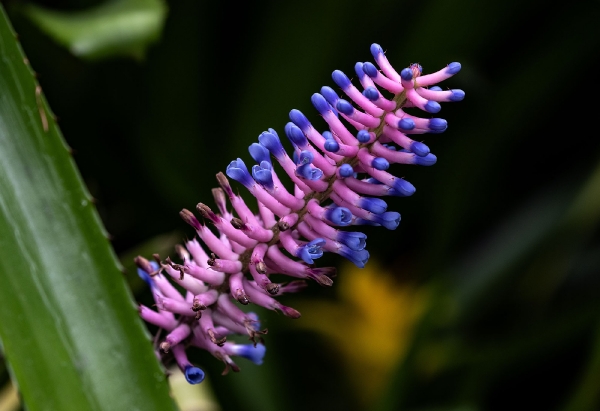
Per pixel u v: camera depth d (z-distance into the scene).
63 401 0.56
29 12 0.73
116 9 0.75
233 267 0.53
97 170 0.97
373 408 0.84
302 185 0.53
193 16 0.87
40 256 0.57
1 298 0.56
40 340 0.56
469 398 0.90
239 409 0.86
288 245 0.53
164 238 0.73
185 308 0.54
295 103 0.92
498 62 0.95
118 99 0.93
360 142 0.52
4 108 0.58
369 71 0.52
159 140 0.95
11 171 0.57
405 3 0.86
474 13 0.86
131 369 0.56
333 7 0.85
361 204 0.52
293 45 0.89
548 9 0.87
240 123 0.94
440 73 0.52
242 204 0.54
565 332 0.88
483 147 0.97
